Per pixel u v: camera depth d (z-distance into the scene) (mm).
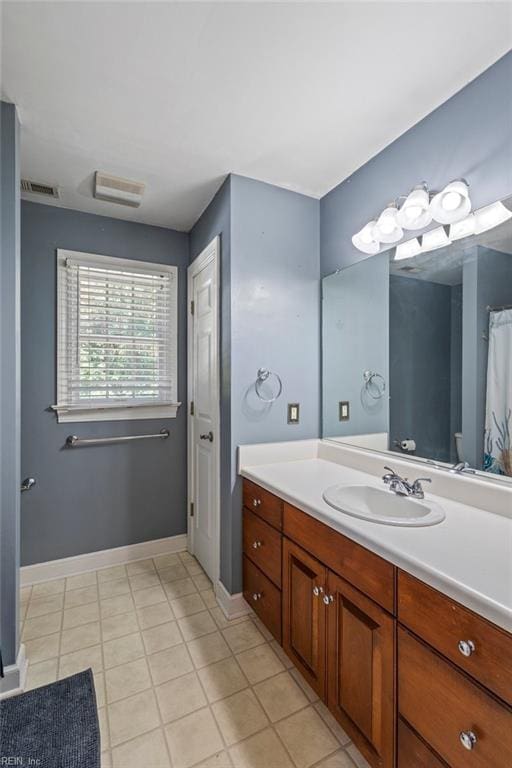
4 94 1378
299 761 1161
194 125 1557
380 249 1755
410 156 1583
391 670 969
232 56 1221
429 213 1389
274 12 1076
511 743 691
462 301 1399
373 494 1504
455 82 1331
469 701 768
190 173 1912
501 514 1198
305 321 2123
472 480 1299
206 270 2270
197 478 2463
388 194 1698
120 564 2430
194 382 2512
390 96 1399
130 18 1089
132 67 1261
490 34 1142
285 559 1486
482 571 831
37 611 1922
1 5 1042
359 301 1886
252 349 1955
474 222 1337
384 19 1096
